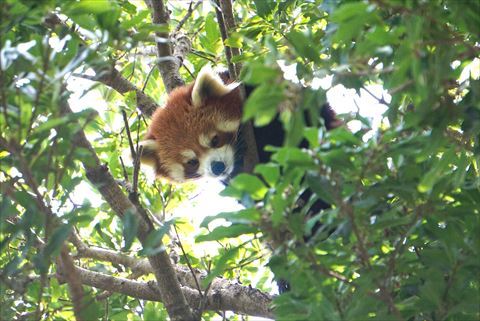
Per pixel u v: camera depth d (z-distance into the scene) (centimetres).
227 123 1269
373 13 584
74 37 762
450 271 702
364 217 667
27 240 745
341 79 728
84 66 732
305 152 614
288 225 642
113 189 875
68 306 876
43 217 691
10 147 666
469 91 685
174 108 1306
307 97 566
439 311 700
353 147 679
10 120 668
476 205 717
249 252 1165
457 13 627
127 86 1173
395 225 695
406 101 796
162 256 922
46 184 805
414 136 660
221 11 1041
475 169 899
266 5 1075
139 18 768
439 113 632
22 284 739
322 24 1175
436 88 604
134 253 1156
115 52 1096
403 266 707
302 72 703
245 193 653
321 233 667
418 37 579
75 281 725
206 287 957
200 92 1275
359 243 659
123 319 1093
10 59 652
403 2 610
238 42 1026
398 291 743
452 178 722
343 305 691
